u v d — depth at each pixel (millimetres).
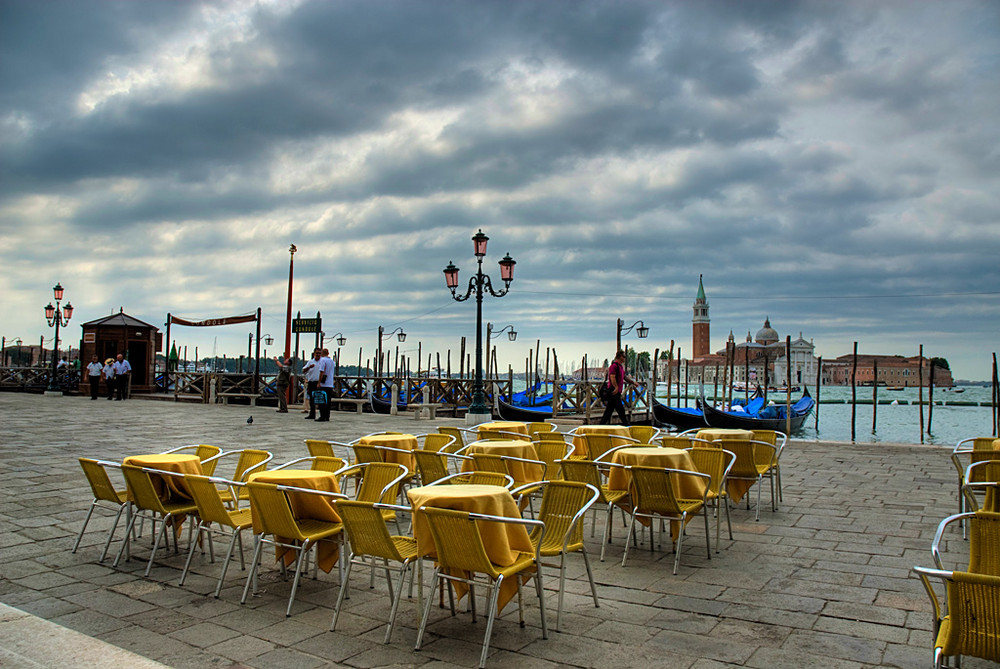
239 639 4613
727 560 6430
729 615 5023
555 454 8406
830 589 5586
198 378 29594
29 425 17312
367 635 4699
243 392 28484
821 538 7203
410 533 7211
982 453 7496
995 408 31047
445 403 28500
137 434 15656
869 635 4625
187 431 16469
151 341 31453
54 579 5828
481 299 18406
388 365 52094
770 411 33125
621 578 5926
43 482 9625
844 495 9469
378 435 8609
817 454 13602
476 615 5078
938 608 3574
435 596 5516
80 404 25703
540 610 4734
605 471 8258
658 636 4645
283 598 5445
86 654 3805
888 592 5492
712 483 7102
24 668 3631
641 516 6461
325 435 15805
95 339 30578
